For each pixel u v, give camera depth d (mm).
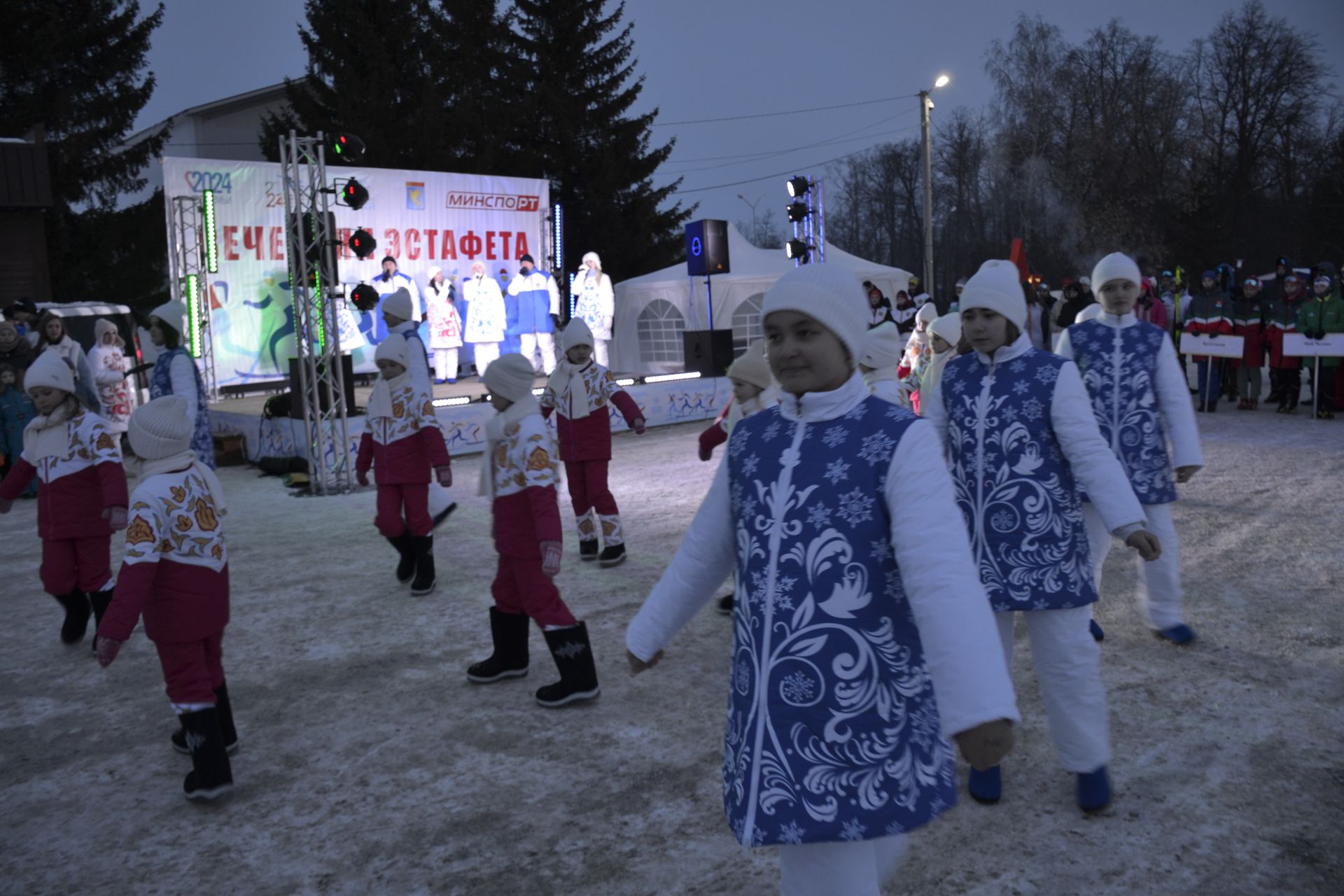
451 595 6492
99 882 3168
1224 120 43938
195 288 17297
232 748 4117
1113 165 42375
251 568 7391
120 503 5277
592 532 7301
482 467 4602
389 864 3197
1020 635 5266
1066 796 3434
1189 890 2830
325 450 10875
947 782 1917
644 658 2150
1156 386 4766
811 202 17594
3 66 28219
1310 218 43562
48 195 18859
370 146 30594
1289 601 5473
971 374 3502
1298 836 3084
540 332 20172
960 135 50156
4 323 11055
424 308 19422
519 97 35219
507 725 4293
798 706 1859
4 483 5418
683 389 15852
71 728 4512
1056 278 43031
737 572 2008
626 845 3248
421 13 33438
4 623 6262
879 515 1850
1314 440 11359
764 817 1864
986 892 2865
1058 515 3266
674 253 36594
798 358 1923
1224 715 4012
